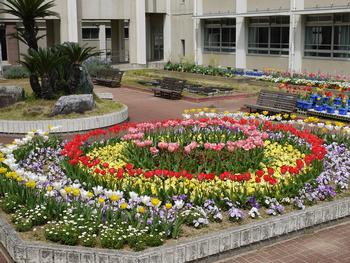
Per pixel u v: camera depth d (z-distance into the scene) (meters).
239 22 29.31
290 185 7.32
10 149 8.91
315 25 25.12
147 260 5.58
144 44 32.62
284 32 26.95
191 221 6.51
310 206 7.15
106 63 28.14
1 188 7.47
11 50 34.81
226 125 10.53
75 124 13.22
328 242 6.60
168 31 34.78
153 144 9.29
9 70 25.89
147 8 33.31
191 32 33.00
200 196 7.07
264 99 15.59
